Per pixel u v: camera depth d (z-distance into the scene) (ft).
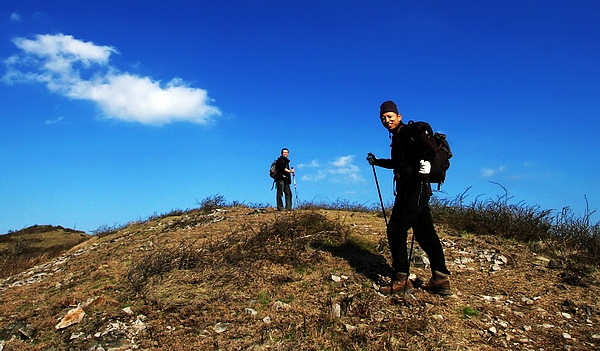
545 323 16.08
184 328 15.79
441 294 17.65
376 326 15.24
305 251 22.48
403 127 17.06
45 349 15.55
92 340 15.44
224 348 14.40
